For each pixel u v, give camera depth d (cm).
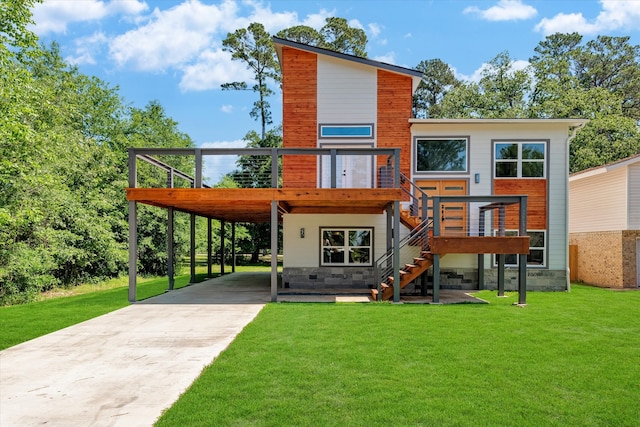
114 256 1819
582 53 3478
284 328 710
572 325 741
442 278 1280
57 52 2119
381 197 988
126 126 2370
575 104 2400
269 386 443
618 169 1455
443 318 796
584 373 488
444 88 4028
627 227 1418
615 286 1449
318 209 1277
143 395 428
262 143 3228
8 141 1234
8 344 638
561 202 1280
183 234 2211
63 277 1744
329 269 1303
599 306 952
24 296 1374
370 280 1301
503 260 1116
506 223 1267
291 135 1294
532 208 1280
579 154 2266
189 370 506
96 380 473
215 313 876
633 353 569
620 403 407
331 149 991
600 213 1548
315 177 1284
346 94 1294
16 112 1228
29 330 734
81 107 2089
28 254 1398
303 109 1295
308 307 927
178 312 891
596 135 2300
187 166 2545
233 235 2109
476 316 818
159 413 384
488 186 1280
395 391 430
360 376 473
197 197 992
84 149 1819
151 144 2397
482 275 1254
